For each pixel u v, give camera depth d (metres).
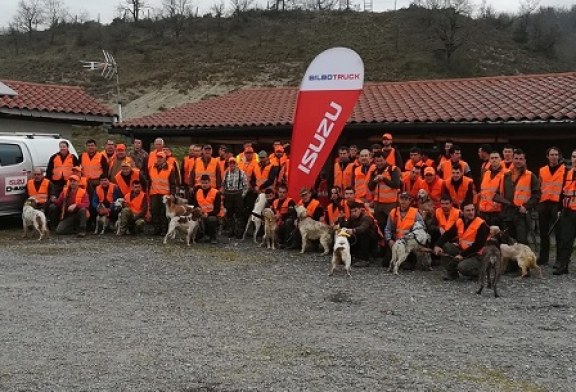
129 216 12.89
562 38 68.56
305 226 11.26
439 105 15.42
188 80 50.19
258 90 21.45
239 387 4.95
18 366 5.39
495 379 5.20
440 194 10.68
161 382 5.04
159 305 7.48
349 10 75.00
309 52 57.53
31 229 13.52
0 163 13.26
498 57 58.25
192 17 74.69
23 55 66.19
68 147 14.01
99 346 5.92
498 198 9.95
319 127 11.44
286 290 8.36
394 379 5.15
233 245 12.02
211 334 6.34
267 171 12.98
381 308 7.47
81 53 62.97
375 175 10.81
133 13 80.56
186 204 12.28
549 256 11.05
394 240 9.88
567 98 14.34
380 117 14.95
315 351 5.84
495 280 8.16
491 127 13.70
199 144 17.78
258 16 75.25
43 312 7.10
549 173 9.95
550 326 6.80
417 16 64.81
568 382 5.15
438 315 7.19
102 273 9.27
